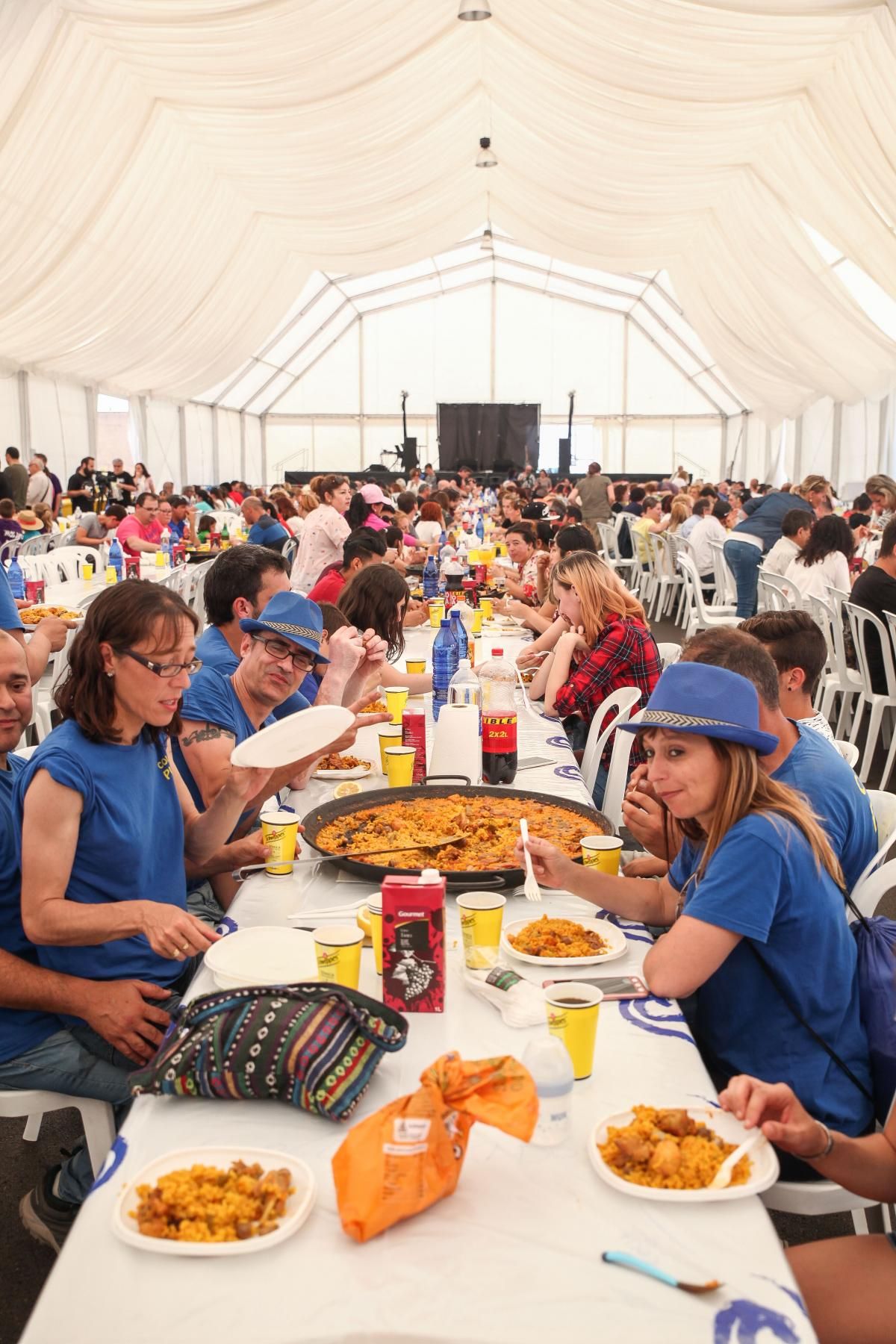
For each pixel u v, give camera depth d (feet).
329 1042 4.60
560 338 86.69
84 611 19.60
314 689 12.37
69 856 6.16
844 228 36.06
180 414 70.85
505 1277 3.67
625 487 53.26
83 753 6.29
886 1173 4.68
